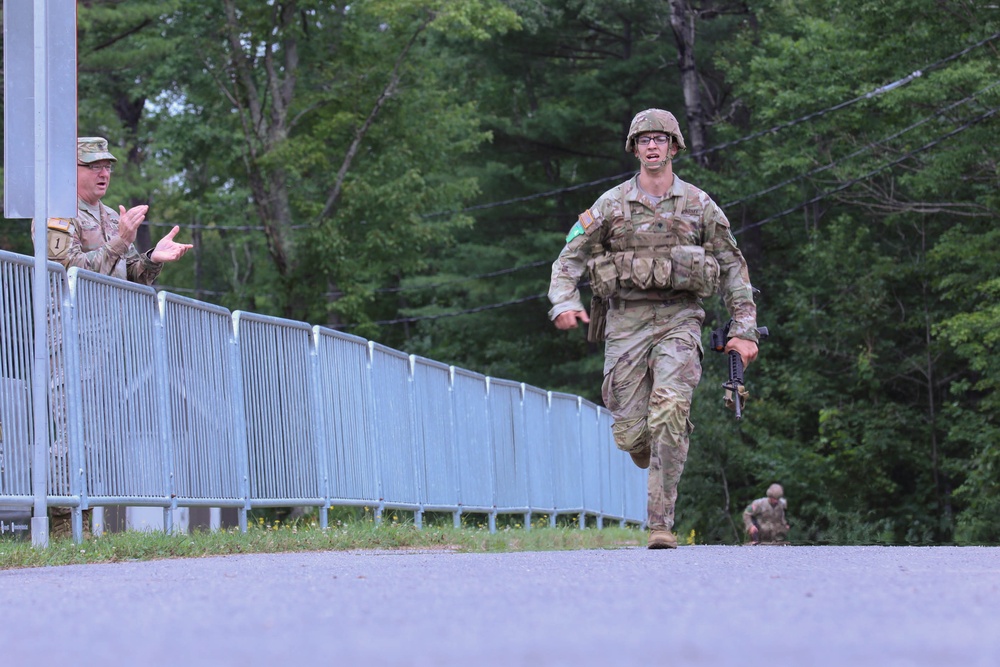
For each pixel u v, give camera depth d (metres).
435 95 85.25
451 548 26.19
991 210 75.38
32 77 18.89
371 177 79.25
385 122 81.19
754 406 84.75
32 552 17.12
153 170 83.25
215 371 24.11
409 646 6.78
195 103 84.25
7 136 18.88
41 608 9.32
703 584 10.55
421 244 81.38
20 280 18.69
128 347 21.23
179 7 77.19
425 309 107.06
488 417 38.78
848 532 80.75
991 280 70.75
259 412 25.56
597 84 100.50
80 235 21.64
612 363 19.55
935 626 7.59
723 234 19.38
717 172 95.00
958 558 15.87
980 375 88.75
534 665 5.95
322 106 80.12
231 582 11.38
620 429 19.86
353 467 29.23
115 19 72.19
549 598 9.45
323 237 76.75
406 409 32.75
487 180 103.44
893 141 79.69
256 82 83.50
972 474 74.75
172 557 19.27
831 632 7.29
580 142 105.25
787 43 83.25
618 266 19.09
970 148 71.81
